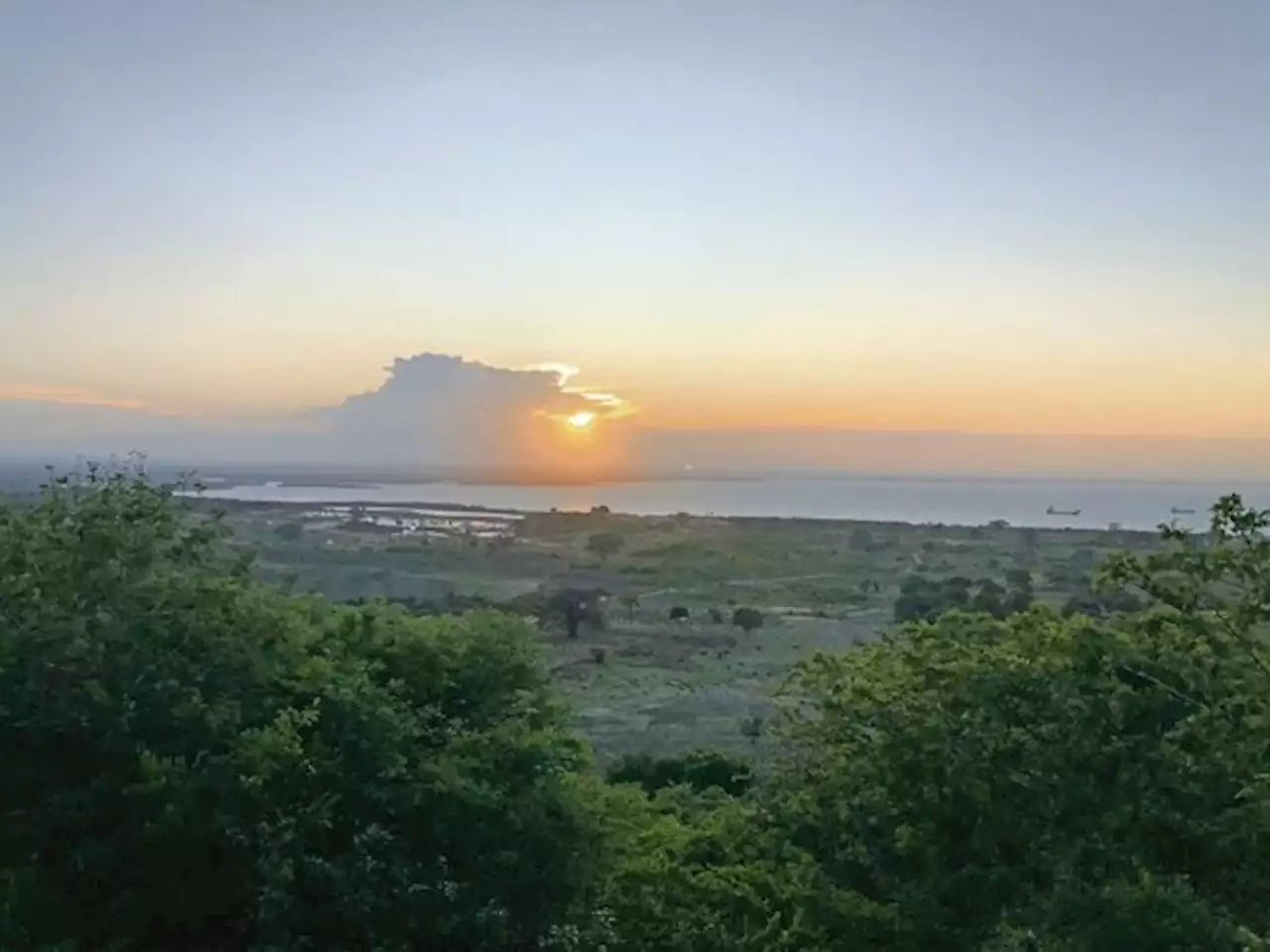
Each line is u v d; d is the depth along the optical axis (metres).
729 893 13.03
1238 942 10.30
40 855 11.62
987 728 11.98
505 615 15.07
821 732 13.70
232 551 14.40
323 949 11.10
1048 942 11.20
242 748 11.34
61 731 11.38
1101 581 12.09
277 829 10.93
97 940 11.51
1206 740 11.12
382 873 11.10
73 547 12.38
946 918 11.99
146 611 12.28
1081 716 11.84
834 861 13.17
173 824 10.96
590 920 12.48
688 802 20.86
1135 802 11.58
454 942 11.42
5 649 11.31
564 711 14.12
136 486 13.97
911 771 12.28
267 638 12.98
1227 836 11.09
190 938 11.98
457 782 11.55
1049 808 11.70
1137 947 10.45
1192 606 11.62
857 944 12.20
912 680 13.04
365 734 11.80
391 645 13.71
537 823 11.98
